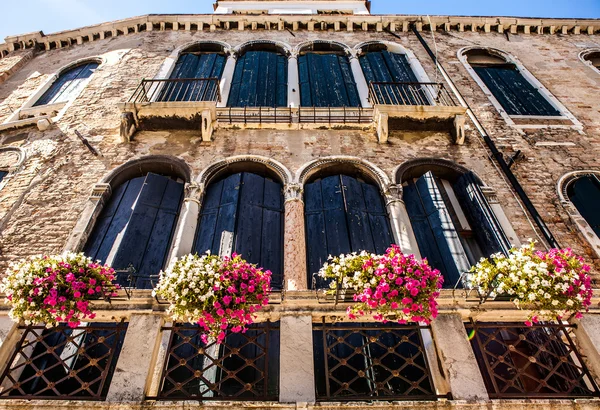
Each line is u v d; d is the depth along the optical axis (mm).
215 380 4547
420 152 7371
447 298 4504
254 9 15086
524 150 7605
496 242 5871
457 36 11562
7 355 4219
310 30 11602
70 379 4516
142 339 4172
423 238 6137
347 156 7141
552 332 4754
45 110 8789
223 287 4145
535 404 3832
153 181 6469
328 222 6160
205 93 8148
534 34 11953
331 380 4605
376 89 9070
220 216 6156
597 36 11945
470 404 3791
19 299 4000
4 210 6270
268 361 4414
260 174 7082
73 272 4270
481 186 6762
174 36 11234
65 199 6414
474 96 9047
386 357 4770
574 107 8852
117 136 7512
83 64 10547
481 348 4262
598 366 4203
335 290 4438
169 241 6016
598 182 7027
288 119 7895
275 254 5836
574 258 4398
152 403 3723
